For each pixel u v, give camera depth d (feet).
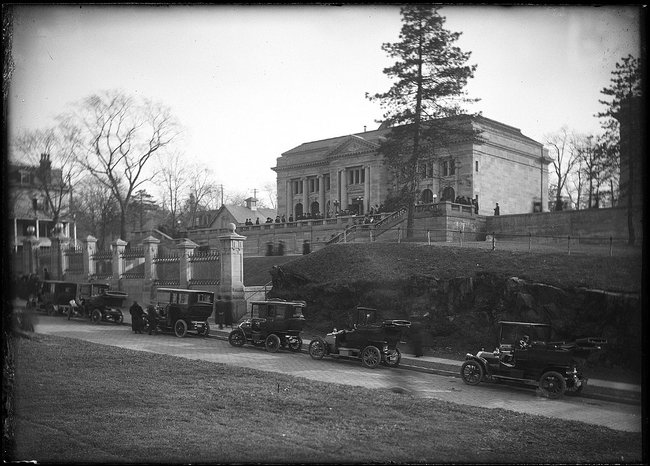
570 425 42.42
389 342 71.67
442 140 134.31
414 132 127.85
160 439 33.99
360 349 72.28
